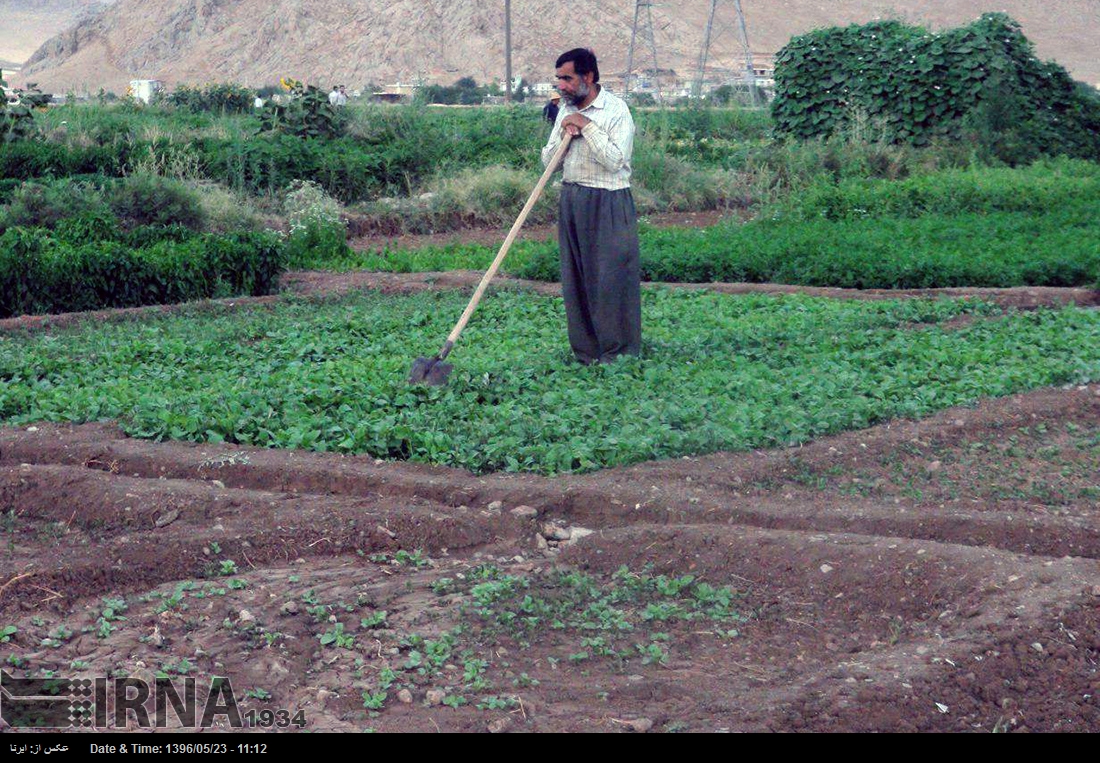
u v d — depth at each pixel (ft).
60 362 29.07
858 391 26.43
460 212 63.00
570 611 16.16
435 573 17.39
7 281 39.11
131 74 433.07
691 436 22.35
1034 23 428.15
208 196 56.34
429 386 25.20
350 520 18.62
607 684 14.07
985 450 23.25
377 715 13.23
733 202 69.15
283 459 21.42
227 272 43.45
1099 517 19.47
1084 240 47.88
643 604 16.55
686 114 102.17
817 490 20.76
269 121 74.79
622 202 28.12
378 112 80.53
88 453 21.63
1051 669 14.16
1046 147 73.46
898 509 19.42
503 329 33.94
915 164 69.97
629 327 28.81
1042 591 15.58
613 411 24.02
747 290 42.57
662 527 18.44
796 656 15.10
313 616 15.65
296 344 31.65
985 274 43.06
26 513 19.65
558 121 28.07
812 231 52.54
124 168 66.03
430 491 20.24
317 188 64.39
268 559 17.79
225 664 14.30
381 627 15.43
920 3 438.81
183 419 23.04
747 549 17.63
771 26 419.13
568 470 21.24
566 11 391.45
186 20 440.45
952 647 14.32
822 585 16.84
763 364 28.40
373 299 41.42
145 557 17.25
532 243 55.01
